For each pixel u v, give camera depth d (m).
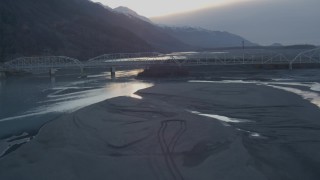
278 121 46.25
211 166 29.83
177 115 48.44
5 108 64.94
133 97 66.25
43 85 102.56
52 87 96.88
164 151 33.97
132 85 99.25
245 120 48.00
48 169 31.20
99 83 106.00
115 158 32.59
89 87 95.38
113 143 37.38
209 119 45.34
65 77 129.38
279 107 54.81
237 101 60.97
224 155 32.00
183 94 70.81
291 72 114.56
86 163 31.86
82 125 45.50
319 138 38.09
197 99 65.00
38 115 57.69
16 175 30.53
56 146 37.50
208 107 58.00
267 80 97.50
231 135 38.34
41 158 34.03
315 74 105.38
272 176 28.47
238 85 82.00
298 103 57.06
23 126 50.66
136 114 50.94
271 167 30.30
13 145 41.81
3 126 50.97
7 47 164.00
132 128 42.66
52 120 52.94
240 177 27.59
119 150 35.34
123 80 114.88
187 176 28.19
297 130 41.56
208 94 69.69
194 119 45.28
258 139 38.53
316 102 58.75
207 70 131.12
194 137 37.53
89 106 57.28
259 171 28.80
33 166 32.16
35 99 75.06
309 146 35.50
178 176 28.28
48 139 40.41
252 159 31.33
